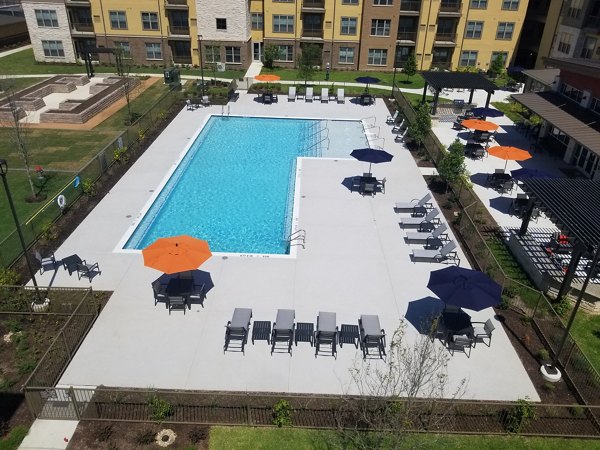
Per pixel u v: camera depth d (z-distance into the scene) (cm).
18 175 2552
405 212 2255
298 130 3384
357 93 4262
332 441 1154
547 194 1802
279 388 1307
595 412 1254
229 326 1438
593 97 2962
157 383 1309
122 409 1220
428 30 5141
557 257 1964
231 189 2492
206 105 3759
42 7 4956
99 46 5159
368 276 1780
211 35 4994
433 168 2753
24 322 1509
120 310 1572
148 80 4622
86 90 4197
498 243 2091
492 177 2652
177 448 1135
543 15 5166
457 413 1237
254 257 1866
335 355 1420
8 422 1189
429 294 1695
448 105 3991
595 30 4116
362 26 5066
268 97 3897
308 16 5144
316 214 2205
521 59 5719
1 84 3184
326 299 1648
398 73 5278
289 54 5312
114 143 2623
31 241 1903
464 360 1425
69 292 1616
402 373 1337
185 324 1521
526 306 1617
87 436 1159
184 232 2109
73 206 2211
